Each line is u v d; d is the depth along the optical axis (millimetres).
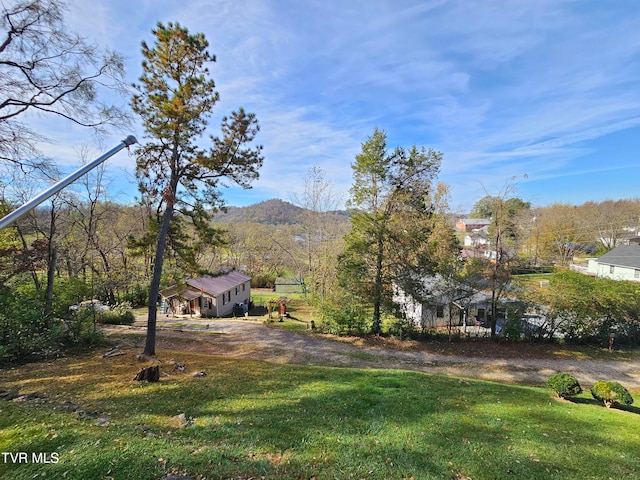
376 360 12688
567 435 5699
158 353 10984
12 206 12406
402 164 14961
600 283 15492
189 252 11570
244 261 38812
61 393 6410
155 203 10609
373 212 15500
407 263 15188
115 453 3787
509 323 15555
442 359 13086
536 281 15992
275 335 15984
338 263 17031
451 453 4715
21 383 7004
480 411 6645
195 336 15305
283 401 6641
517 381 11164
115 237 23938
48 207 14422
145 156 9977
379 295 15375
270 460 4145
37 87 8781
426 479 3975
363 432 5273
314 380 8516
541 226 37594
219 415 5691
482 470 4285
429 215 16531
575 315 14992
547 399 8062
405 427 5570
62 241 17828
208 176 10656
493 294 16016
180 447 4160
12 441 3926
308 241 24984
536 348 14625
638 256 29656
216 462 3881
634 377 11727
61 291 12914
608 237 39438
